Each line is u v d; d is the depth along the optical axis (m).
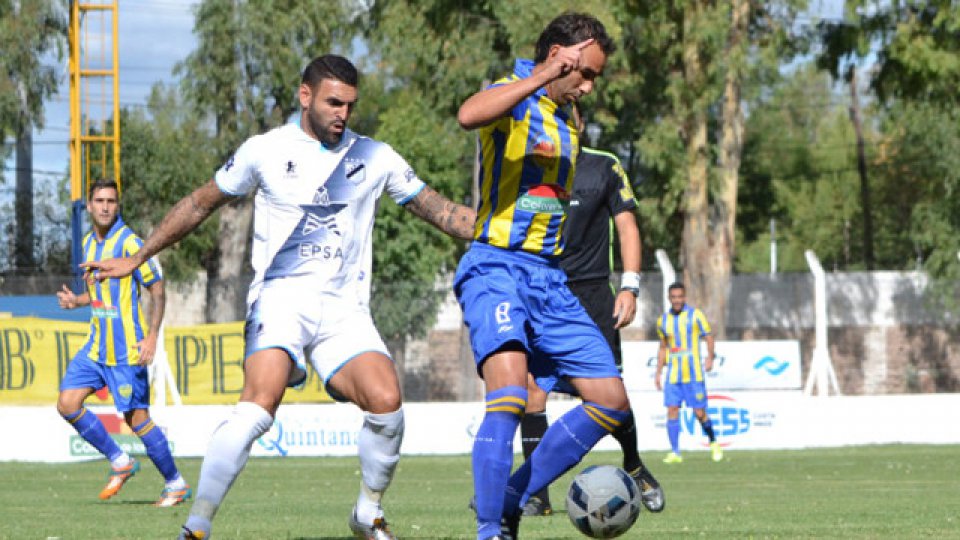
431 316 67.38
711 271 93.50
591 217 25.34
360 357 16.53
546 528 21.48
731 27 89.12
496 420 15.52
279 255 16.33
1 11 104.25
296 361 16.06
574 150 16.06
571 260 25.42
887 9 95.00
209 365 58.50
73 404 30.19
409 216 100.88
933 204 118.75
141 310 29.88
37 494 34.91
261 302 16.20
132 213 113.06
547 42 15.88
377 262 100.44
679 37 89.44
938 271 102.25
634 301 19.16
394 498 32.16
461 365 74.50
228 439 15.46
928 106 112.00
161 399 57.44
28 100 108.06
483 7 91.81
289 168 16.30
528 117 15.77
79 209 76.31
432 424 60.34
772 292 97.12
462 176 122.19
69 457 56.12
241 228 115.88
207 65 111.00
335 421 58.84
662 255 57.03
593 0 82.94
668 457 51.75
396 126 109.56
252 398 15.77
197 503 15.42
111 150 112.56
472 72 90.75
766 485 36.97
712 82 88.12
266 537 19.84
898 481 38.62
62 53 107.12
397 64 111.62
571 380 16.47
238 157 16.27
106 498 31.30
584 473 16.95
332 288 16.47
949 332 96.00
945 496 31.44
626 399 16.38
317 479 42.38
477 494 15.52
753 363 64.69
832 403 63.81
